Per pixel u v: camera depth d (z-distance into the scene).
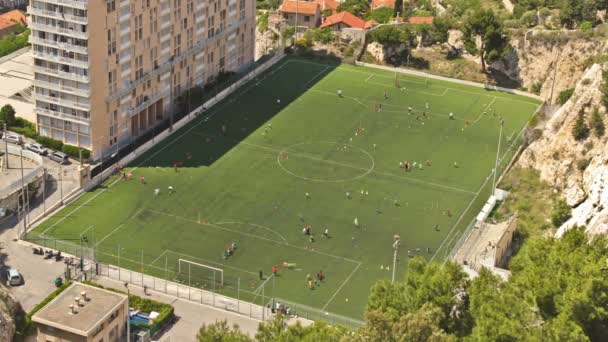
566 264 167.25
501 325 160.75
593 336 161.50
